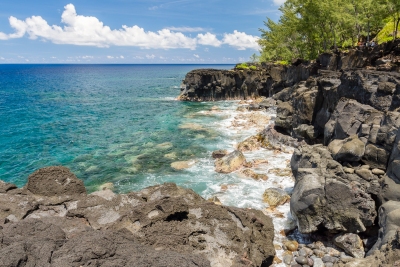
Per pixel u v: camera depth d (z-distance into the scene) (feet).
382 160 59.77
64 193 50.26
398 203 49.93
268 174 94.22
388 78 79.82
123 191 88.17
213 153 112.88
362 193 55.93
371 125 65.87
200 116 191.31
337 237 56.08
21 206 45.37
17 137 146.72
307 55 255.09
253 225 46.06
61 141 139.95
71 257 28.91
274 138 125.90
